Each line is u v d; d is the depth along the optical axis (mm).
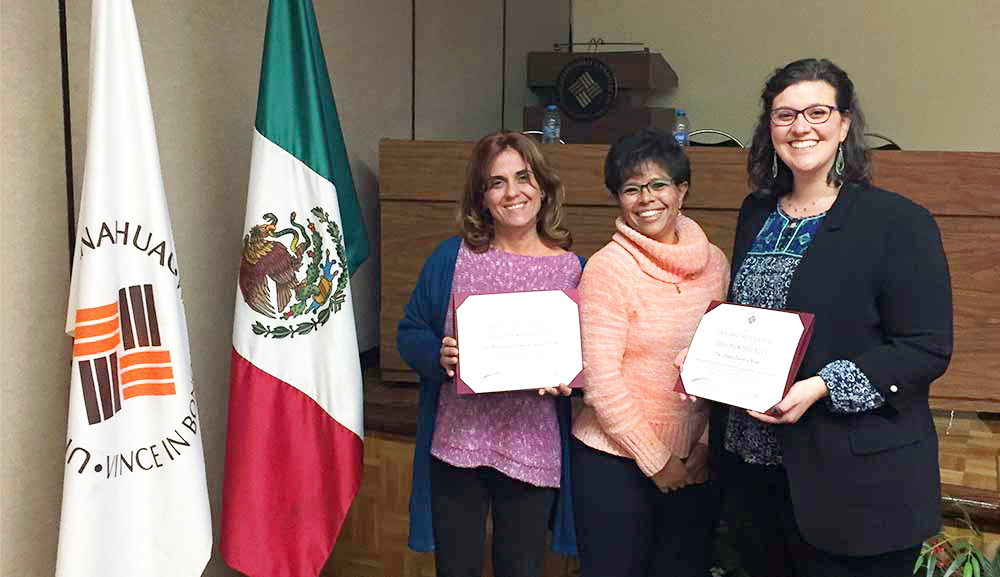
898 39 4930
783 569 1726
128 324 1823
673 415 1764
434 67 3965
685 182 1788
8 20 1814
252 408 2164
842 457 1491
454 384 1893
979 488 2391
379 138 3463
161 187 1868
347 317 2260
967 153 2861
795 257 1574
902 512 1474
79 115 2008
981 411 2998
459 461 1864
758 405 1505
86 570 1766
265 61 2197
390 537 2795
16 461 1881
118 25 1804
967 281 2932
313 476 2229
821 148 1531
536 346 1771
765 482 1666
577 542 1911
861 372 1452
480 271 1875
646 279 1759
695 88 5383
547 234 1917
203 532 1908
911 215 1464
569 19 5617
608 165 1798
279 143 2189
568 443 1924
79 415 1748
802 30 5121
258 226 2170
